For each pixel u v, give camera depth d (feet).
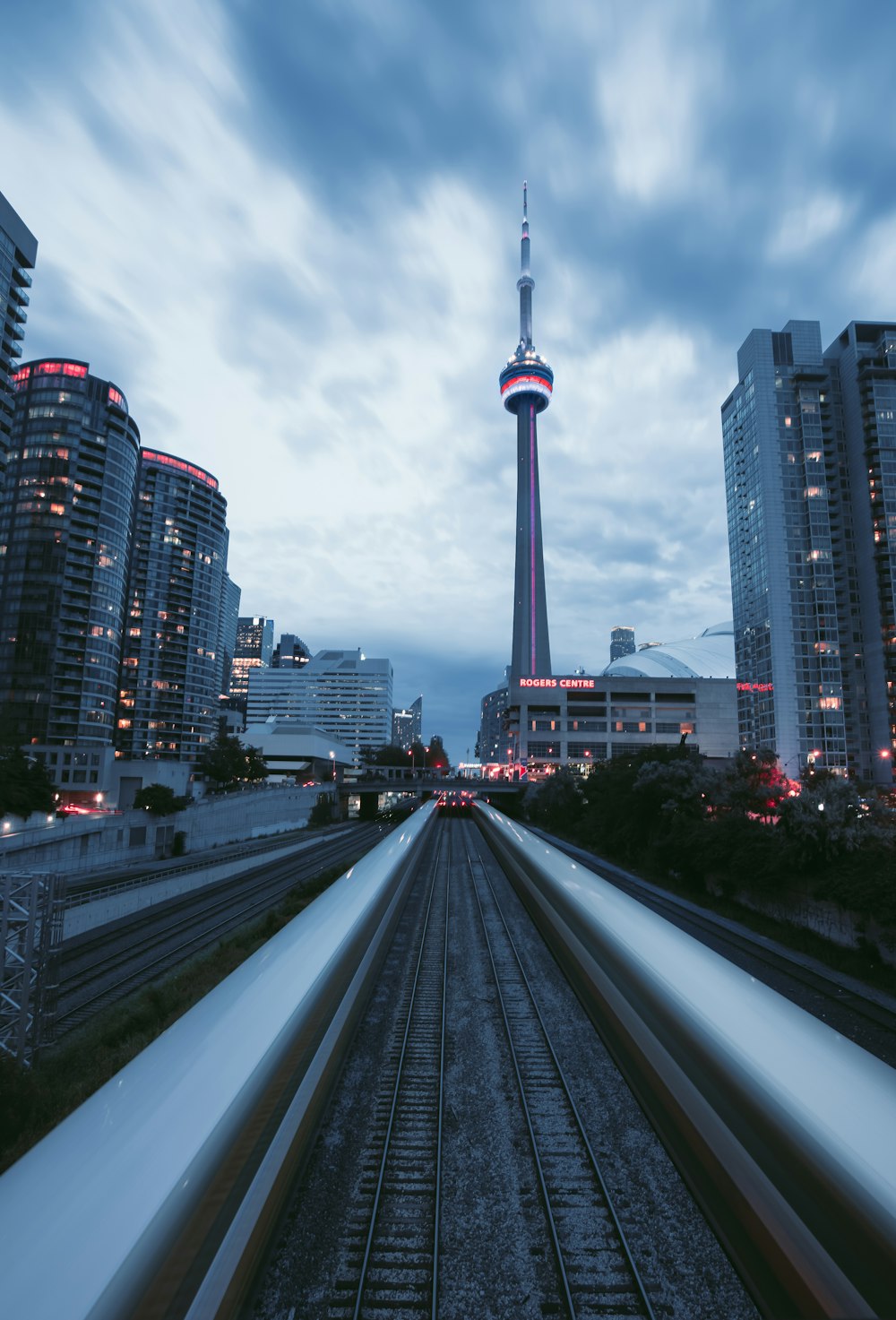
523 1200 24.12
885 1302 12.58
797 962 68.90
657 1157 26.61
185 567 462.19
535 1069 35.01
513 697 441.27
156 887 130.41
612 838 149.69
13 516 338.95
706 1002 24.23
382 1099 31.78
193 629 462.19
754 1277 17.24
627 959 33.24
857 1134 15.01
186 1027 20.27
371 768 462.19
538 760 423.64
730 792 119.85
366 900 49.14
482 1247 21.81
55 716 326.85
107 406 363.35
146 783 292.61
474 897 92.63
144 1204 12.34
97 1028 63.72
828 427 370.12
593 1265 21.02
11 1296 10.05
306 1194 24.07
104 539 354.13
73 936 103.91
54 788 182.29
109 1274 10.68
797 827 80.38
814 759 336.49
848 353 370.12
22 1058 55.98
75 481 347.77
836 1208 14.17
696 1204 23.66
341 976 33.42
